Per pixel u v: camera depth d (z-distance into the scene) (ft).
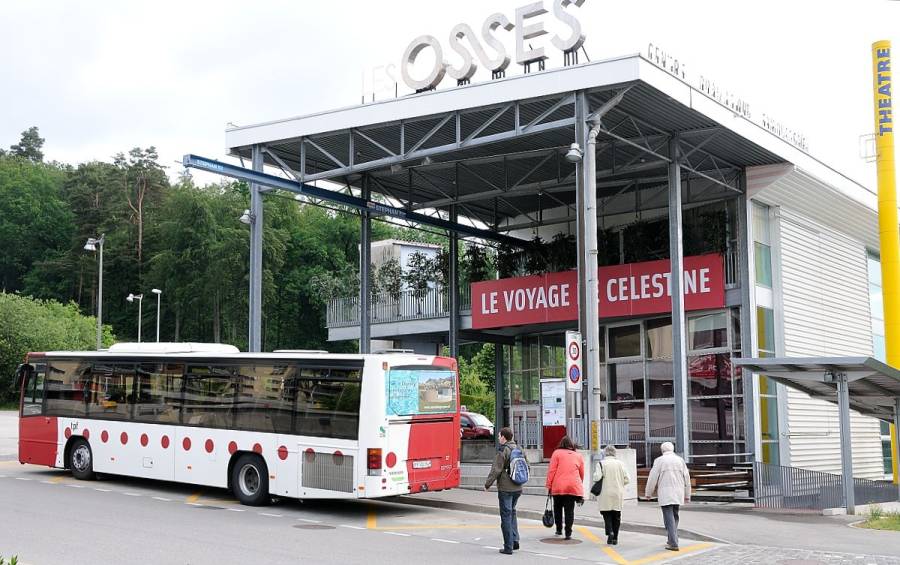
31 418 71.05
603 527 51.11
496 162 93.86
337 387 53.52
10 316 215.31
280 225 293.84
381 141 88.48
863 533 49.55
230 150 89.45
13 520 46.93
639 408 94.53
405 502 60.59
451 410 56.80
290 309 292.81
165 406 62.08
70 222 323.37
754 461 74.08
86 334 230.48
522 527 50.80
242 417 57.57
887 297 100.22
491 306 102.06
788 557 40.83
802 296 96.99
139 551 38.75
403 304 120.06
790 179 88.94
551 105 74.08
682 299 76.84
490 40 73.56
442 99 74.64
